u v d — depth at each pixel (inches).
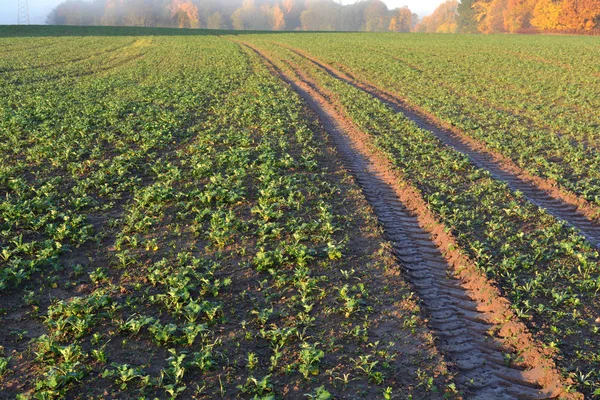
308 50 2285.9
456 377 287.0
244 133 796.0
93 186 572.1
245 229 462.0
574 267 408.5
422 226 496.1
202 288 364.5
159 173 621.0
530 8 4323.3
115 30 3718.0
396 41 2930.6
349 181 608.7
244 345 307.3
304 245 427.2
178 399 261.7
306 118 944.3
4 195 537.0
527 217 504.4
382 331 324.2
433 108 1039.0
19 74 1460.4
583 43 2623.0
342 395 267.3
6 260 397.4
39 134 764.0
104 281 374.6
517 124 908.0
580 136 815.1
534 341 312.2
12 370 277.7
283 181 586.9
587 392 272.7
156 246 426.0
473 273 394.3
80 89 1217.4
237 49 2346.2
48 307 338.6
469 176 618.8
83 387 268.1
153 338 309.0
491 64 1761.8
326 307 346.0
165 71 1574.8
